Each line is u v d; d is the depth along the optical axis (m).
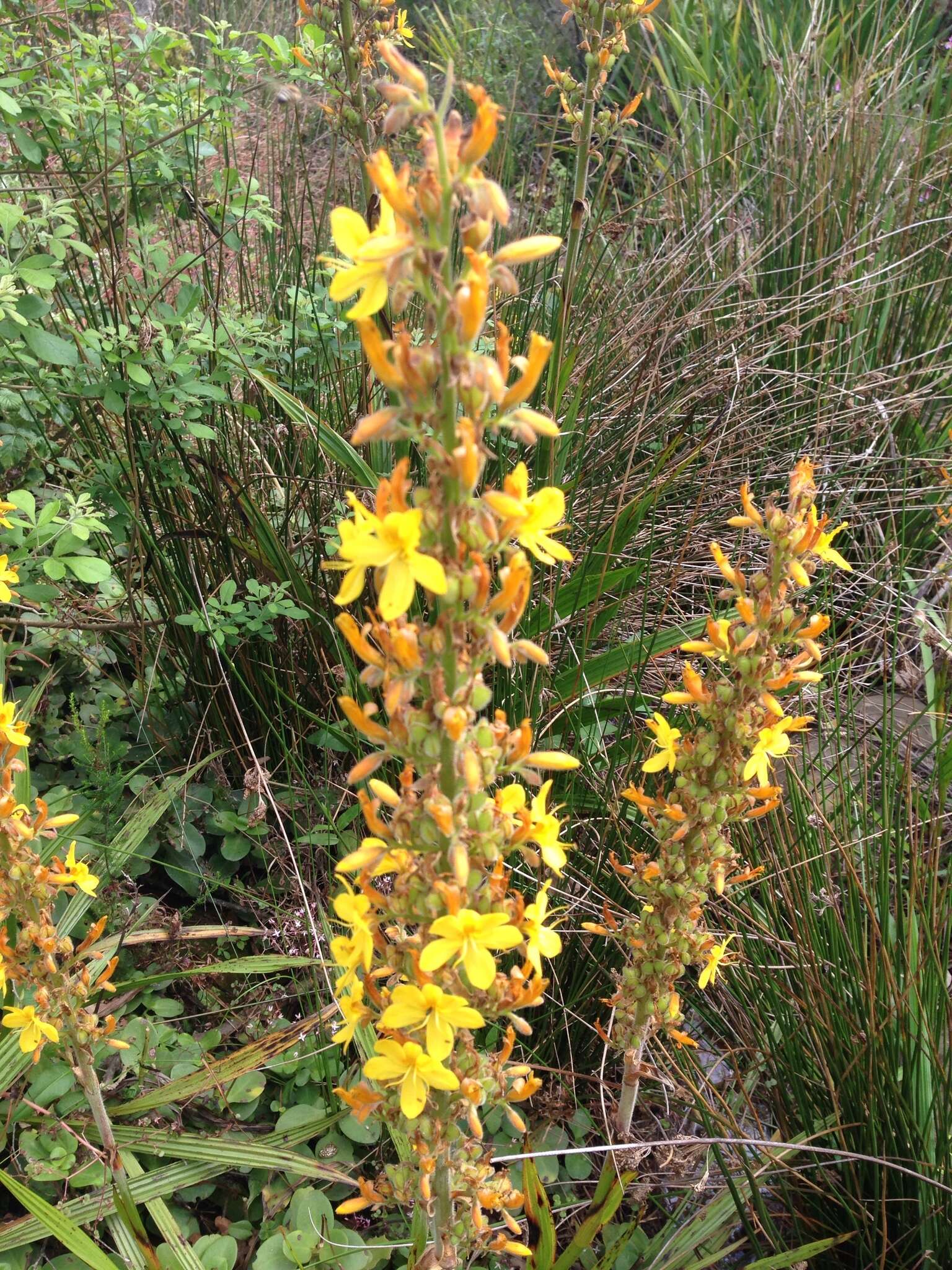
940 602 3.65
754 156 5.29
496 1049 2.38
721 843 1.67
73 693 2.89
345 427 3.20
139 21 2.87
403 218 0.95
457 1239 1.47
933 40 6.09
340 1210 1.45
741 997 2.35
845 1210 2.07
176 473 2.84
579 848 2.60
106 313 2.99
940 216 4.68
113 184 3.09
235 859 2.67
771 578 1.55
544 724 2.72
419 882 1.20
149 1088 2.19
